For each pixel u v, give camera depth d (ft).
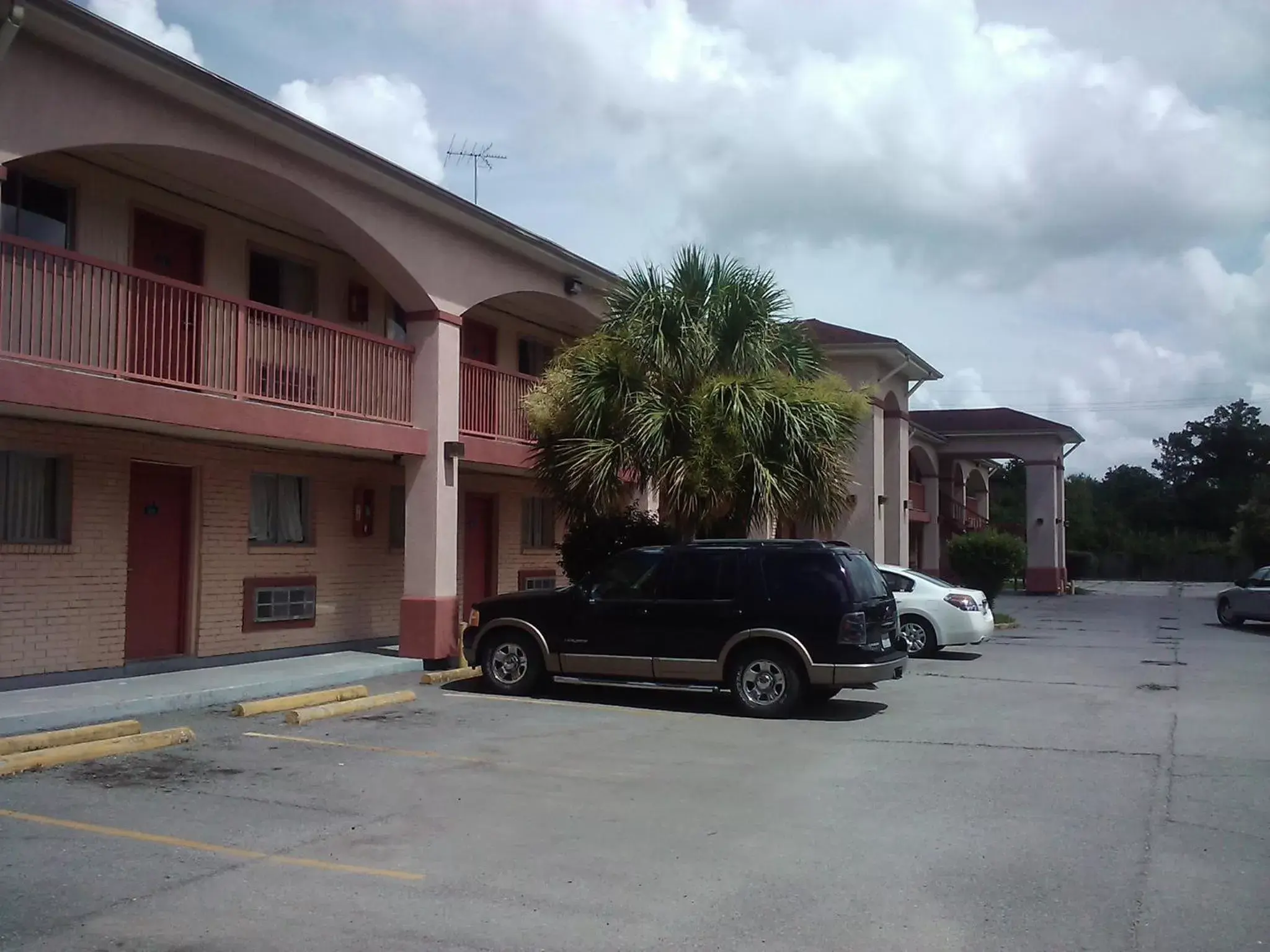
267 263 51.49
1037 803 27.32
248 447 49.34
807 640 39.09
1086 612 109.81
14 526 40.27
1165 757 33.19
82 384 35.55
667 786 28.73
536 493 63.62
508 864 21.79
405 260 49.11
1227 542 236.43
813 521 50.11
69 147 35.24
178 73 36.88
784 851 22.97
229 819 24.61
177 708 38.14
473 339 65.98
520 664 43.65
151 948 17.12
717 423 47.62
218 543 48.19
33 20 32.89
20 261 37.32
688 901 19.79
